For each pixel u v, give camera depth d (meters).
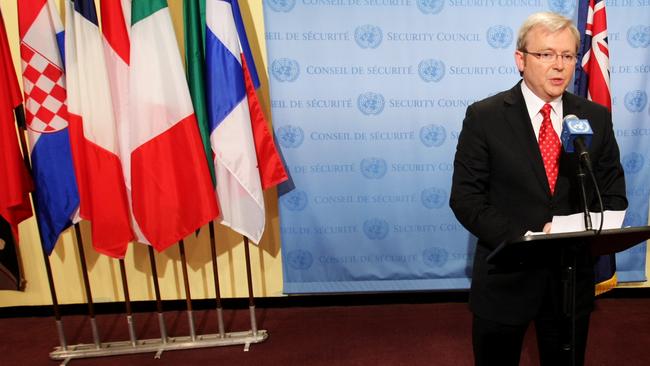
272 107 2.54
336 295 2.88
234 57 2.13
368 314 2.78
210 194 2.15
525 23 1.31
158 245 2.14
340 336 2.55
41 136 2.09
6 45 2.01
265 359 2.35
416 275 2.76
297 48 2.47
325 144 2.59
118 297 2.84
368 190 2.65
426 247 2.73
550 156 1.36
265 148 2.29
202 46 2.16
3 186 2.04
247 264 2.42
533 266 1.21
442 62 2.51
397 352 2.38
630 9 2.46
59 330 2.41
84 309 2.85
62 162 2.14
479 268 1.47
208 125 2.19
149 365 2.34
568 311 1.13
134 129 2.06
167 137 2.08
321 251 2.72
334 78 2.52
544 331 1.46
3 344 2.57
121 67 2.09
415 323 2.66
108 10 2.07
